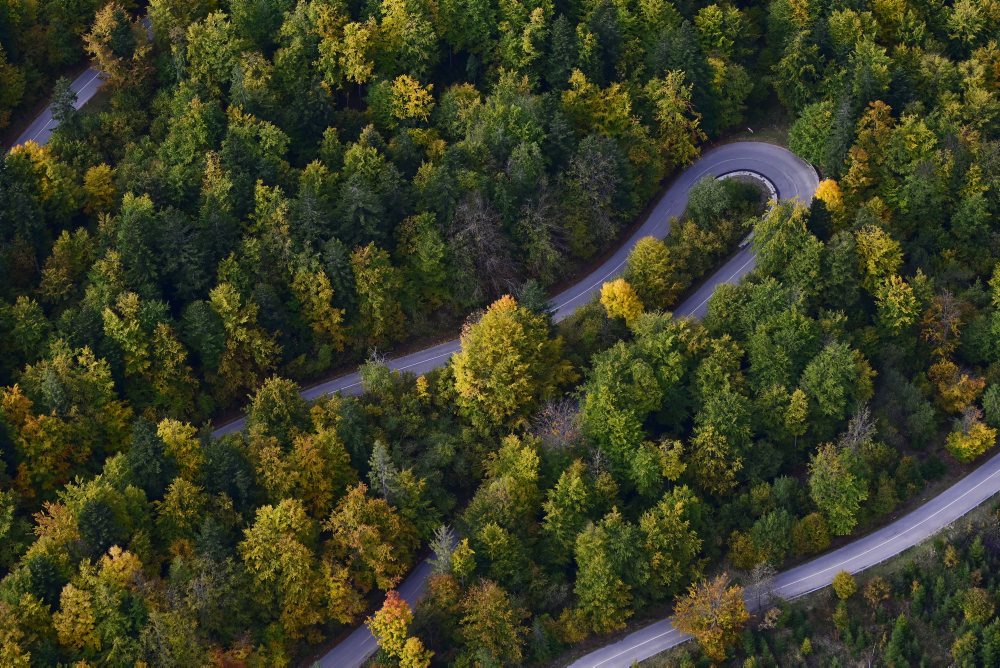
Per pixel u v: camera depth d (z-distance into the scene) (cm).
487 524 15588
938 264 18462
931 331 17662
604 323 17688
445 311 18238
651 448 16325
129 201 17600
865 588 15688
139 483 15700
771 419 16825
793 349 17038
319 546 15775
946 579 15675
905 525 16338
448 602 15162
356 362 17900
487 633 14950
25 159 18088
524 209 18238
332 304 17662
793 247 18012
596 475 16200
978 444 16650
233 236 17650
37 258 17738
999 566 15788
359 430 16300
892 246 17775
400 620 14762
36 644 14288
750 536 15888
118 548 14625
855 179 18788
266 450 15825
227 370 17038
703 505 16050
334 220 17738
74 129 18700
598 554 15338
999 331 17488
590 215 18600
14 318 16788
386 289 17662
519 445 16300
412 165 18700
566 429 16500
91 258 17550
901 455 16912
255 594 15112
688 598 15225
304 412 16575
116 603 14425
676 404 16938
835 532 16125
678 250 18388
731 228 18800
